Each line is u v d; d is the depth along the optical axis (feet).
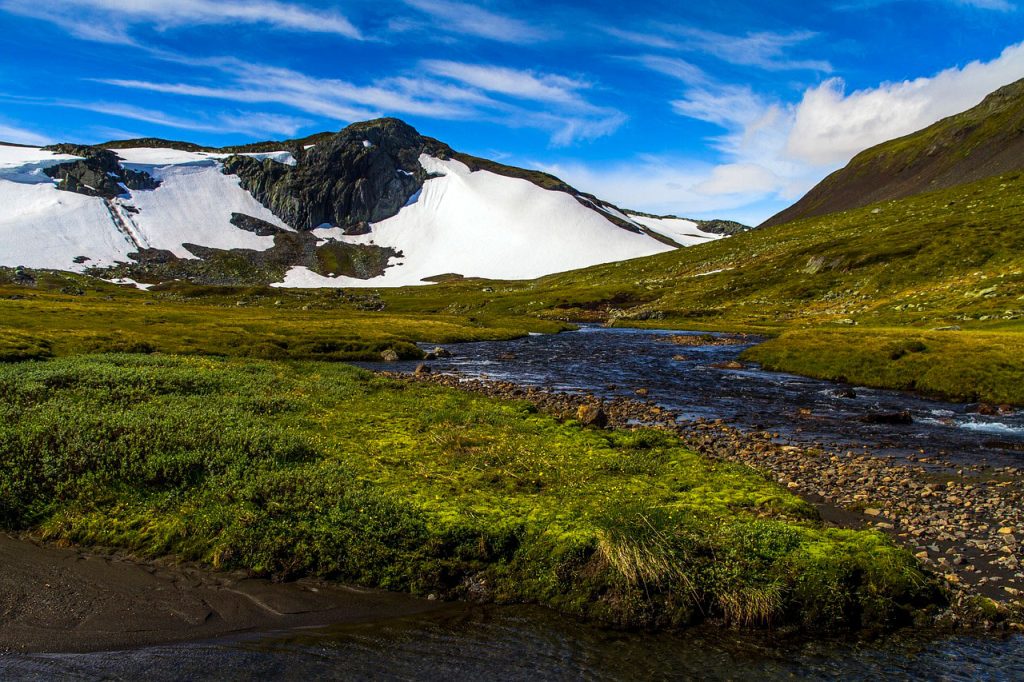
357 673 32.48
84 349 171.32
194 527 47.55
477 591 42.86
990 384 130.31
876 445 88.38
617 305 538.47
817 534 47.37
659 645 36.88
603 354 232.12
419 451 68.90
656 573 41.29
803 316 366.02
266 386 105.29
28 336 174.09
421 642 36.42
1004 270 326.03
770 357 194.59
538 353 238.07
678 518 48.80
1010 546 50.60
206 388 99.91
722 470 66.03
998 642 37.52
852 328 247.70
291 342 231.50
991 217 435.94
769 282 476.54
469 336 302.45
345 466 61.05
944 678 33.55
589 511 50.44
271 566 43.80
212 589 41.55
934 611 40.55
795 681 33.06
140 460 56.75
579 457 68.85
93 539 46.70
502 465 64.54
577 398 131.13
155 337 209.46
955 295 310.65
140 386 94.73
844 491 65.77
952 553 49.32
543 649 35.96
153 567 43.75
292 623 38.45
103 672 32.01
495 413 93.45
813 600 40.19
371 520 48.24
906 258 407.03
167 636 36.22
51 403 76.89
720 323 368.27
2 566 42.27
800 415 112.27
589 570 42.70
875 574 42.04
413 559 44.68
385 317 439.63
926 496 64.13
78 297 566.36
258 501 51.19
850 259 437.99
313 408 90.94
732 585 40.96
